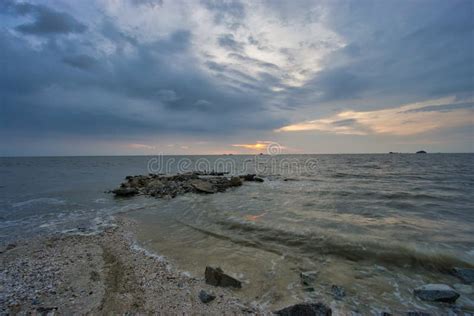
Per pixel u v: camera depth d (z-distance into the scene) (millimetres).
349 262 6973
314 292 5488
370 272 6426
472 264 6699
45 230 10477
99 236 9586
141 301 5113
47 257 7512
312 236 8859
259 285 5781
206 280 5918
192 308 4875
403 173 33969
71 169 53406
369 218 11258
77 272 6461
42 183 27641
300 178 30484
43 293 5402
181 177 29750
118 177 35562
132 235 9664
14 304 4949
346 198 16344
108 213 13586
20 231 10336
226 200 16609
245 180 29469
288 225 10211
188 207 14695
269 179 30422
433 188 20125
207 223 11055
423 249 7590
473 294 5434
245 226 10234
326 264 6859
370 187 21125
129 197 18828
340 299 5223
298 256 7379
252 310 4812
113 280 6035
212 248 8141
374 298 5277
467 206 13711
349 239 8445
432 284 5492
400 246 7809
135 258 7398
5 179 31484
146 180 26234
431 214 12000
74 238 9344
